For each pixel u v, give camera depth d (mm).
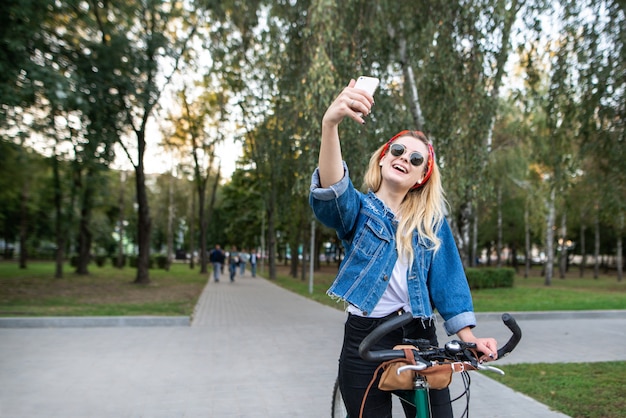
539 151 12945
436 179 2316
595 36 9055
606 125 9453
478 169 10695
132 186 40281
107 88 14203
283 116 13078
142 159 19609
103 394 5168
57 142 14773
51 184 23438
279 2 11836
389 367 2055
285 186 18328
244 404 4887
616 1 8578
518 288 21844
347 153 10344
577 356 7164
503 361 6801
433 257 2209
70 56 13305
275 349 7555
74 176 22234
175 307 12055
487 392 5234
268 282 24844
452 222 10836
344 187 2076
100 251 51594
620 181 9664
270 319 10891
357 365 2223
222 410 4699
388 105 10727
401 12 10570
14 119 12438
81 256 25734
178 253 60375
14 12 10680
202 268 32000
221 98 24172
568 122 10141
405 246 2146
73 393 5191
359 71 10148
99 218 41938
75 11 13086
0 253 53875
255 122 18828
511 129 17312
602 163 9953
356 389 2232
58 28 13398
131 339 8219
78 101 11633
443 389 2281
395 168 2211
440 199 2316
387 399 2271
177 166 31703
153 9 15477
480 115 10398
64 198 24594
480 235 38625
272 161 17219
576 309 12336
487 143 11141
